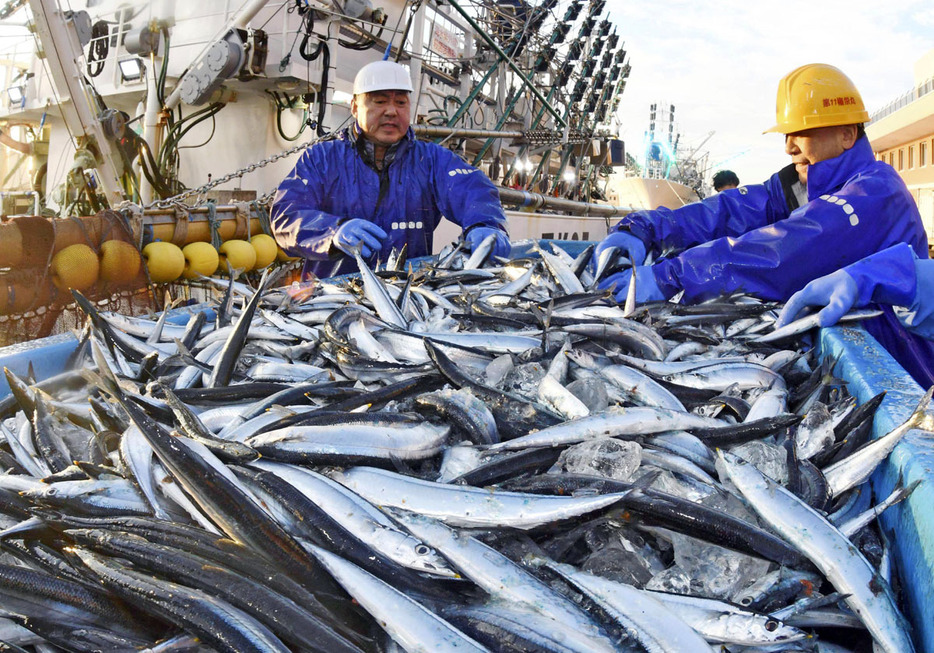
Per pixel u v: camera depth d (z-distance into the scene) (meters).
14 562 1.70
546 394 2.18
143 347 3.01
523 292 3.86
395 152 5.56
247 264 7.21
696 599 1.38
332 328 2.79
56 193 8.32
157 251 6.09
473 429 1.99
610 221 18.95
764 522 1.65
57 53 7.39
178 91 8.95
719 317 3.20
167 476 1.76
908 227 3.36
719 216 4.61
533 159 19.59
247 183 10.37
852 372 2.29
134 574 1.43
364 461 1.86
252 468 1.76
